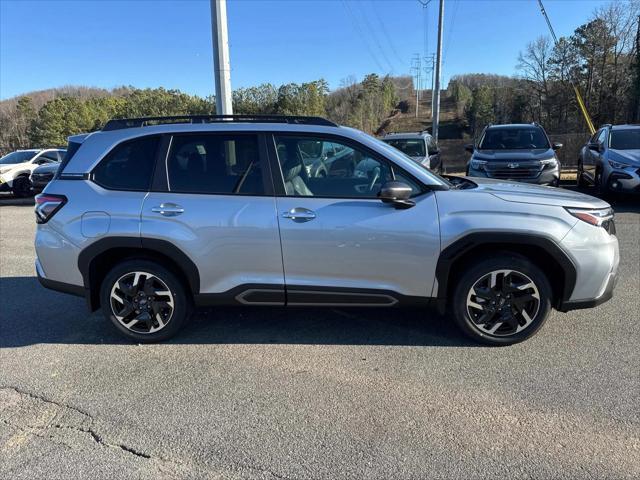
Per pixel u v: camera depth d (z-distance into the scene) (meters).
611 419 2.88
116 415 3.07
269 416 3.01
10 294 5.57
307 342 4.07
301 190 3.81
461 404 3.08
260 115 4.06
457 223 3.63
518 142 11.38
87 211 3.95
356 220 3.70
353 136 3.85
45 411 3.14
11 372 3.68
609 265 3.68
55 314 4.90
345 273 3.79
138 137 4.03
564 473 2.45
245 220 3.78
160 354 3.93
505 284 3.74
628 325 4.20
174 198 3.88
